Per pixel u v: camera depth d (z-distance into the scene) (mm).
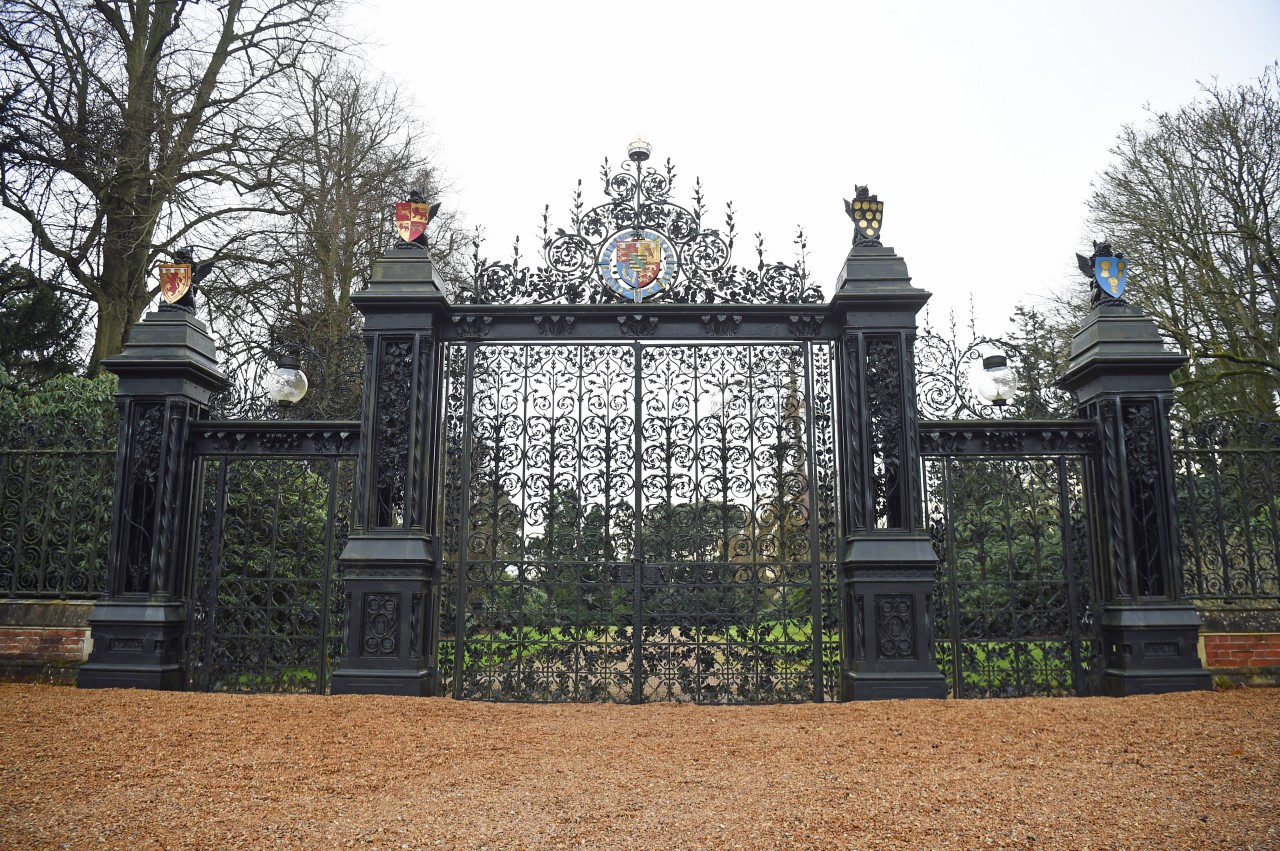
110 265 14641
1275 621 7660
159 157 14453
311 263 16125
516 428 7938
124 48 14633
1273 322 14672
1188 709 6191
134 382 7801
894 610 7285
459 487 7910
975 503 8086
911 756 5000
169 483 7617
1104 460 7664
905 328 7777
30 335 15500
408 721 6008
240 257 15078
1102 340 7805
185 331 7898
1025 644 7641
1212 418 8109
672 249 8141
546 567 7734
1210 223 15539
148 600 7398
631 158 8328
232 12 16016
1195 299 15234
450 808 4031
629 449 7867
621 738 5676
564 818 3877
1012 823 3775
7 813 3900
